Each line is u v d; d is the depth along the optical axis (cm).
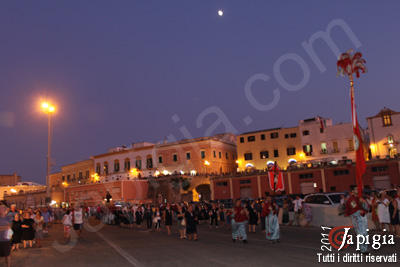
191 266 1023
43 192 7831
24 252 1505
